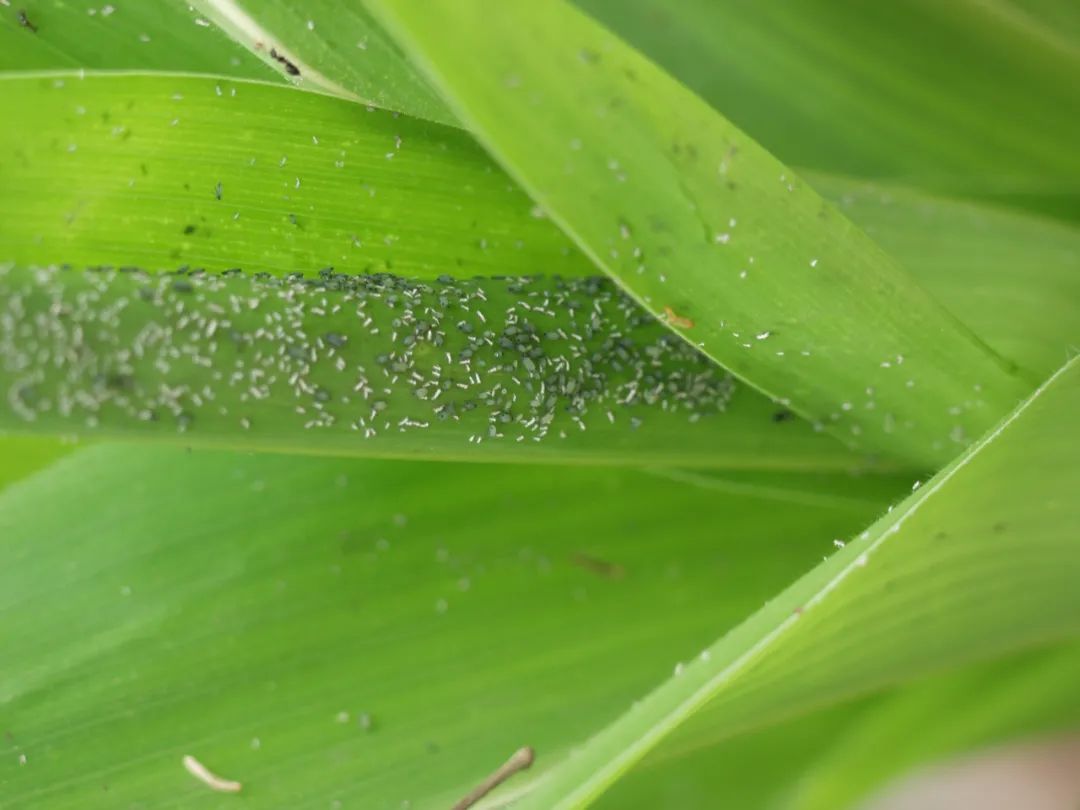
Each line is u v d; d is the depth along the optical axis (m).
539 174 0.14
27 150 0.17
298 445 0.16
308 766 0.19
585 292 0.17
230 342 0.15
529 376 0.17
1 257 0.17
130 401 0.15
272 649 0.19
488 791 0.17
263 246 0.18
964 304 0.19
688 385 0.17
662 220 0.15
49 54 0.18
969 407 0.17
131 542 0.19
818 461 0.18
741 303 0.16
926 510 0.15
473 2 0.13
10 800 0.18
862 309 0.16
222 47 0.18
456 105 0.14
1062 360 0.19
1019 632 0.18
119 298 0.15
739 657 0.15
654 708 0.15
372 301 0.16
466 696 0.19
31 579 0.19
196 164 0.17
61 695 0.19
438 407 0.16
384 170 0.18
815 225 0.15
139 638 0.19
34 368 0.15
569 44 0.14
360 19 0.17
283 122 0.17
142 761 0.19
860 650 0.17
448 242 0.18
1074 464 0.16
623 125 0.14
